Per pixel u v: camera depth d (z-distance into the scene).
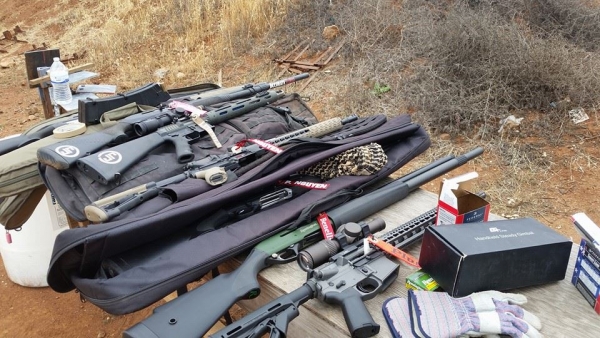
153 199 2.07
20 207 2.49
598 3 6.56
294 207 2.13
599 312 1.66
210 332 2.46
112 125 2.70
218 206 2.03
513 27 5.39
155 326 1.51
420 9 6.65
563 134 4.61
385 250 1.85
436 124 4.91
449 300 1.62
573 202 3.92
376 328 1.58
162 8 9.48
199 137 2.64
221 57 7.57
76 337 3.16
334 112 5.57
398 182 2.39
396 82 5.68
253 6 7.89
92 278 1.82
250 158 2.47
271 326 1.56
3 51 9.81
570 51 5.29
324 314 1.70
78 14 10.71
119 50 8.62
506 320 1.53
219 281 1.71
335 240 1.89
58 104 3.55
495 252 1.62
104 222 1.90
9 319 3.28
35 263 3.37
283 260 1.88
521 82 4.91
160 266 1.76
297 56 6.96
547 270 1.74
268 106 3.18
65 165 2.16
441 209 1.95
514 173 4.25
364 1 7.07
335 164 2.43
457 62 5.21
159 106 2.91
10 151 2.68
